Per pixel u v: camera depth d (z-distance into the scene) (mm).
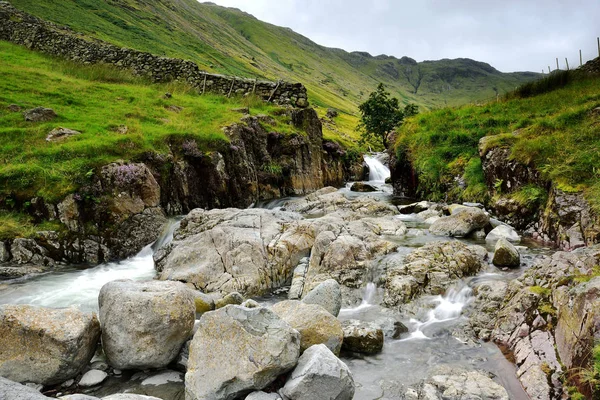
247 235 13320
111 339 7715
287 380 6793
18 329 7156
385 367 7938
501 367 7535
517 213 15594
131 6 106000
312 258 12688
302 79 175875
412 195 24953
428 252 12148
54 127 19250
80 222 14703
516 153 16375
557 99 22078
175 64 34719
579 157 13805
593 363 6031
